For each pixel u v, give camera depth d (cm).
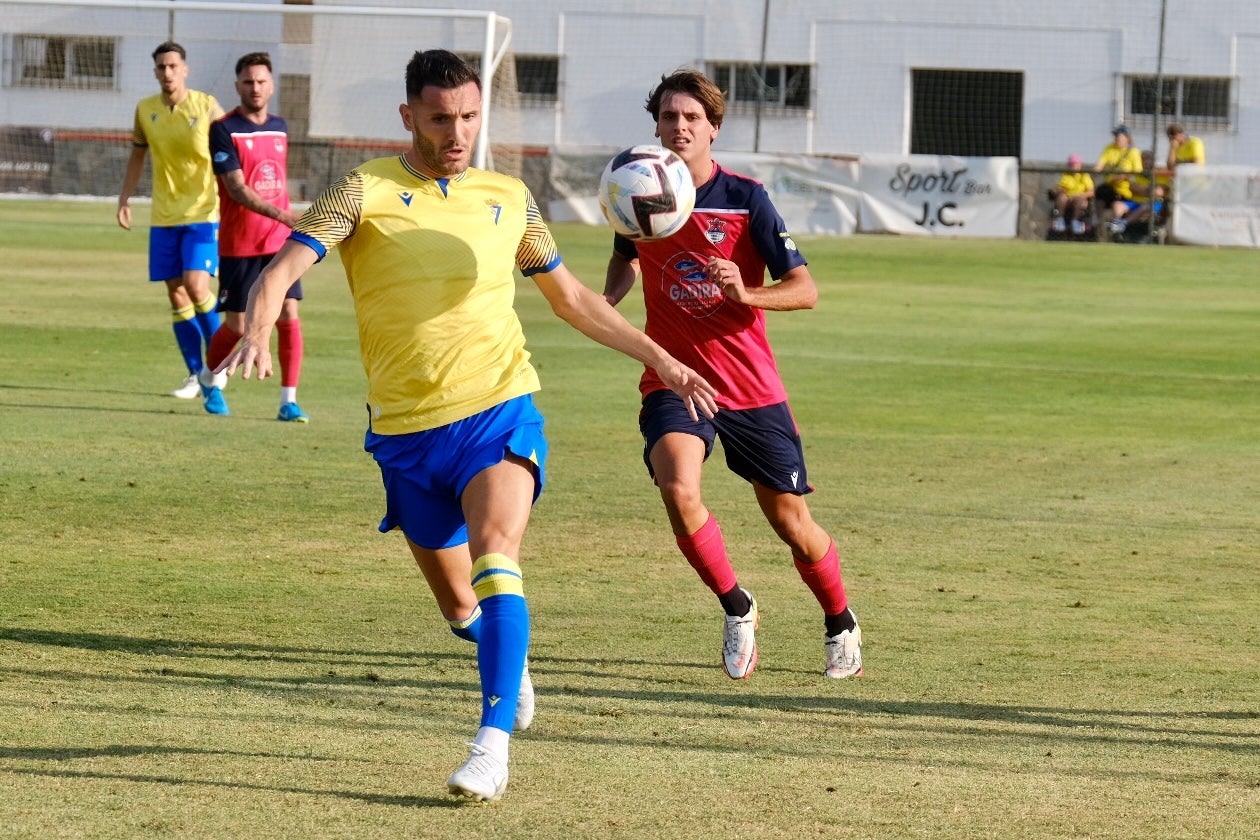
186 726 1220
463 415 1167
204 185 2984
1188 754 1215
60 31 8000
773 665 1484
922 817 1052
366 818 1023
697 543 1407
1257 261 6856
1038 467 2617
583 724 1268
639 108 9075
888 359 3953
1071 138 8944
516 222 1198
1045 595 1778
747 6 8975
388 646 1497
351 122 7850
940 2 8912
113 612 1579
